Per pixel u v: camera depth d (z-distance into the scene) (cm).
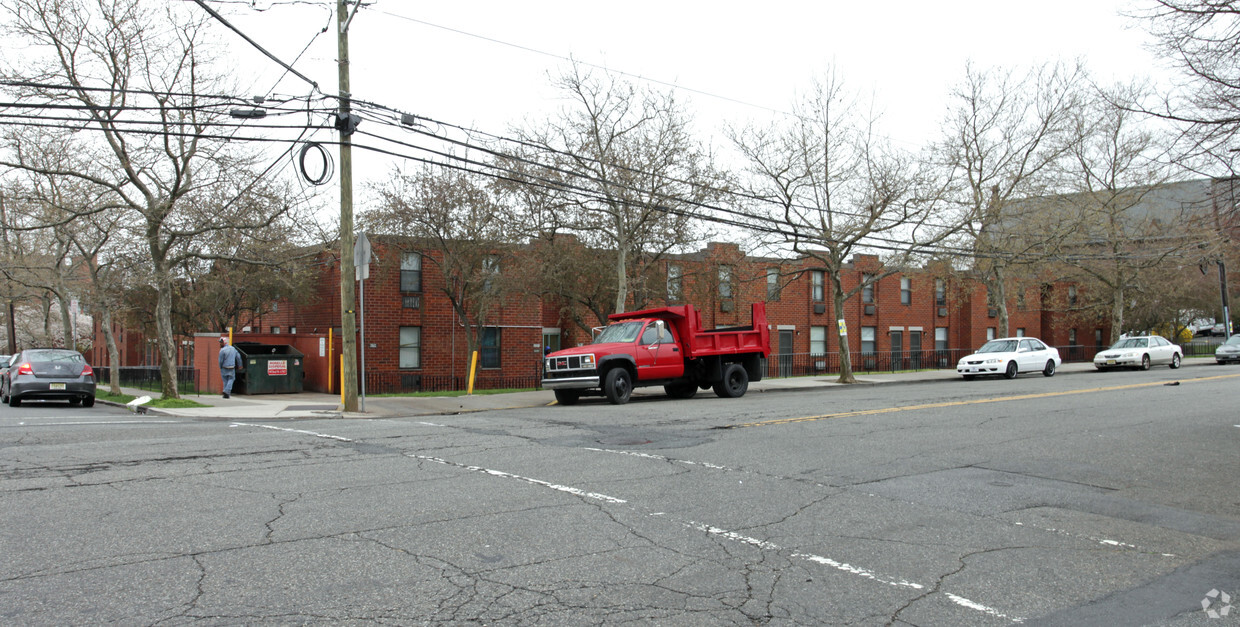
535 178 2097
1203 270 3394
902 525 649
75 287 2786
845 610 454
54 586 462
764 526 636
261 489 731
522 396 2075
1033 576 525
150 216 1714
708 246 3002
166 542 555
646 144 2245
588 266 2480
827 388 2488
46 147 1853
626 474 836
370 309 2575
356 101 1571
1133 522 676
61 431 1164
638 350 1850
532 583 486
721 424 1304
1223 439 1155
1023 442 1113
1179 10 988
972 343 4234
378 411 1620
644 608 449
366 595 458
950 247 2845
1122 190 3098
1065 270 3544
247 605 438
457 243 2309
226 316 3100
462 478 798
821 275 3731
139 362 4300
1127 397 1844
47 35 1614
